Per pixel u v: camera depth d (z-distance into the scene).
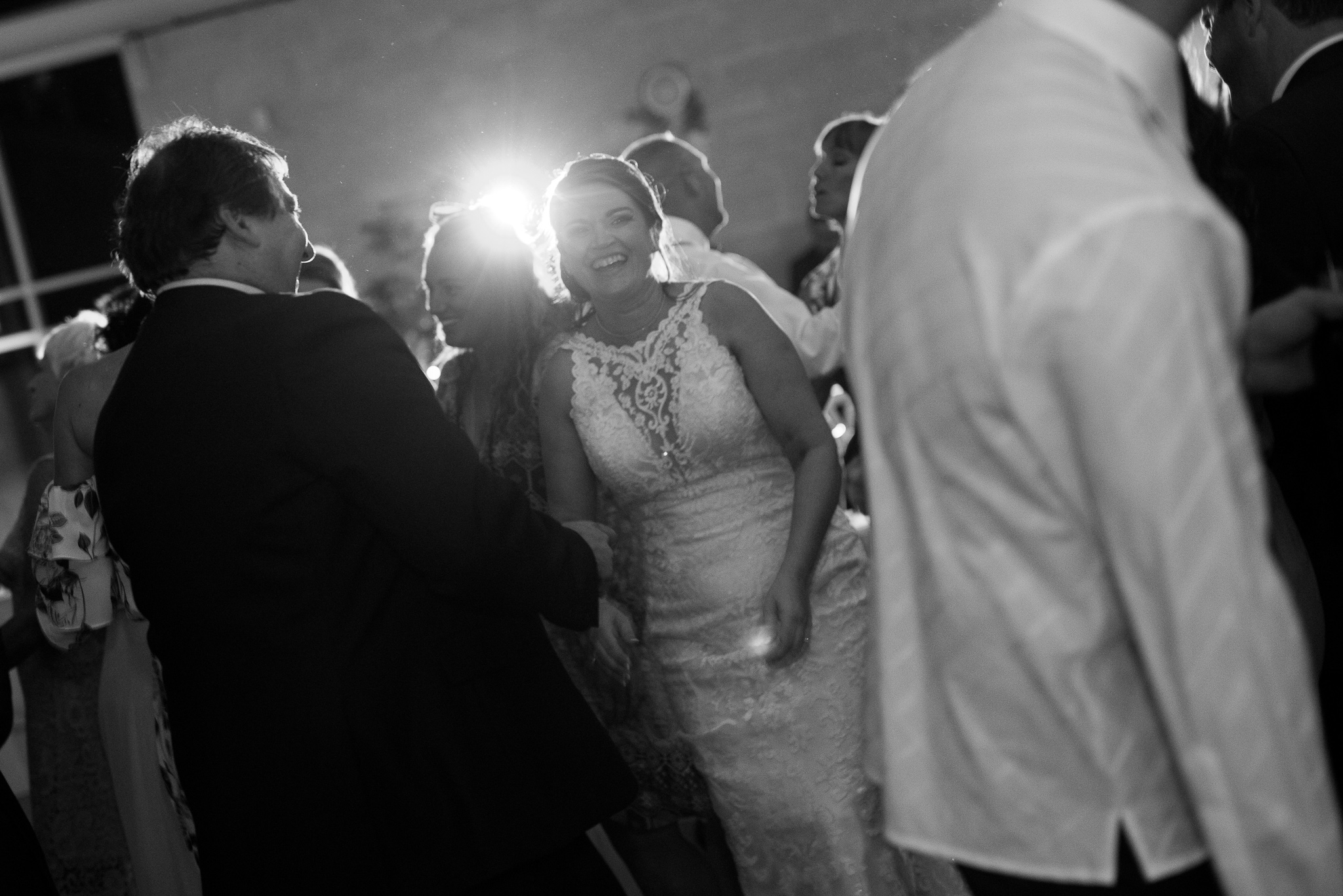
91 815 3.11
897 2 4.73
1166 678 0.97
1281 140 1.51
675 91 4.88
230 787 1.68
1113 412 0.94
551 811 1.76
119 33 5.18
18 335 5.43
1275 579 0.96
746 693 2.23
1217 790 0.95
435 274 2.53
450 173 5.04
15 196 5.42
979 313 0.99
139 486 1.69
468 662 1.74
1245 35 1.68
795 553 2.14
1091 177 0.97
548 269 2.44
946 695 1.09
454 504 1.62
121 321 2.66
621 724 2.44
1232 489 0.94
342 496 1.66
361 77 5.09
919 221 1.06
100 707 2.58
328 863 1.65
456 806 1.69
